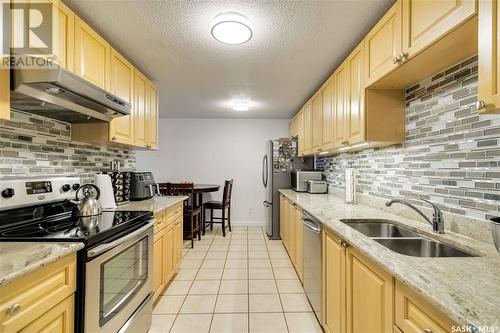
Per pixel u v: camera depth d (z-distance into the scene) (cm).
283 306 219
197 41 203
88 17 171
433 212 150
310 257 217
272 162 435
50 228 139
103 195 204
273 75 276
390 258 102
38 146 166
